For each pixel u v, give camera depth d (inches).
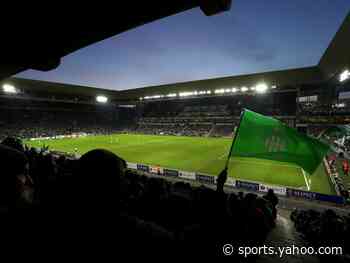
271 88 2017.7
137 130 2893.7
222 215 70.0
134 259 35.6
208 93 2357.3
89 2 105.2
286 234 257.6
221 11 110.0
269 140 171.2
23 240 35.0
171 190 269.9
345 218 275.6
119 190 39.6
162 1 106.3
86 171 37.6
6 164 40.9
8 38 131.3
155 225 42.7
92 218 35.5
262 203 224.7
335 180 647.1
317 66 1685.5
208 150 1328.7
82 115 2930.6
